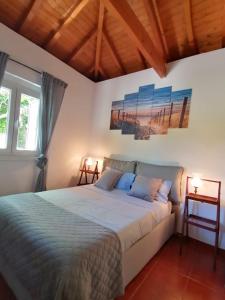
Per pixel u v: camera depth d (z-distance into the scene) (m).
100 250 1.30
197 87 2.83
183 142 2.91
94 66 3.89
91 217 1.82
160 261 2.13
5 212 1.67
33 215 1.65
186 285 1.76
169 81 3.12
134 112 3.51
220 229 2.51
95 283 1.23
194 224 2.36
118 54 3.61
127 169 3.27
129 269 1.68
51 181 3.46
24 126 3.07
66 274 1.05
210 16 2.55
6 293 1.46
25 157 3.00
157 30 2.81
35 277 1.17
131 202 2.44
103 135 3.97
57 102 3.26
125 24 2.11
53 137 3.41
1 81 2.49
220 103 2.62
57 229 1.44
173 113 3.04
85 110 4.02
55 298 1.01
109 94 3.93
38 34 2.97
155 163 3.19
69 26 3.00
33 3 2.52
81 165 4.03
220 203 2.51
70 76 3.60
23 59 2.80
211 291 1.71
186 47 3.02
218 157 2.59
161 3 2.57
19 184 2.97
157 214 2.24
